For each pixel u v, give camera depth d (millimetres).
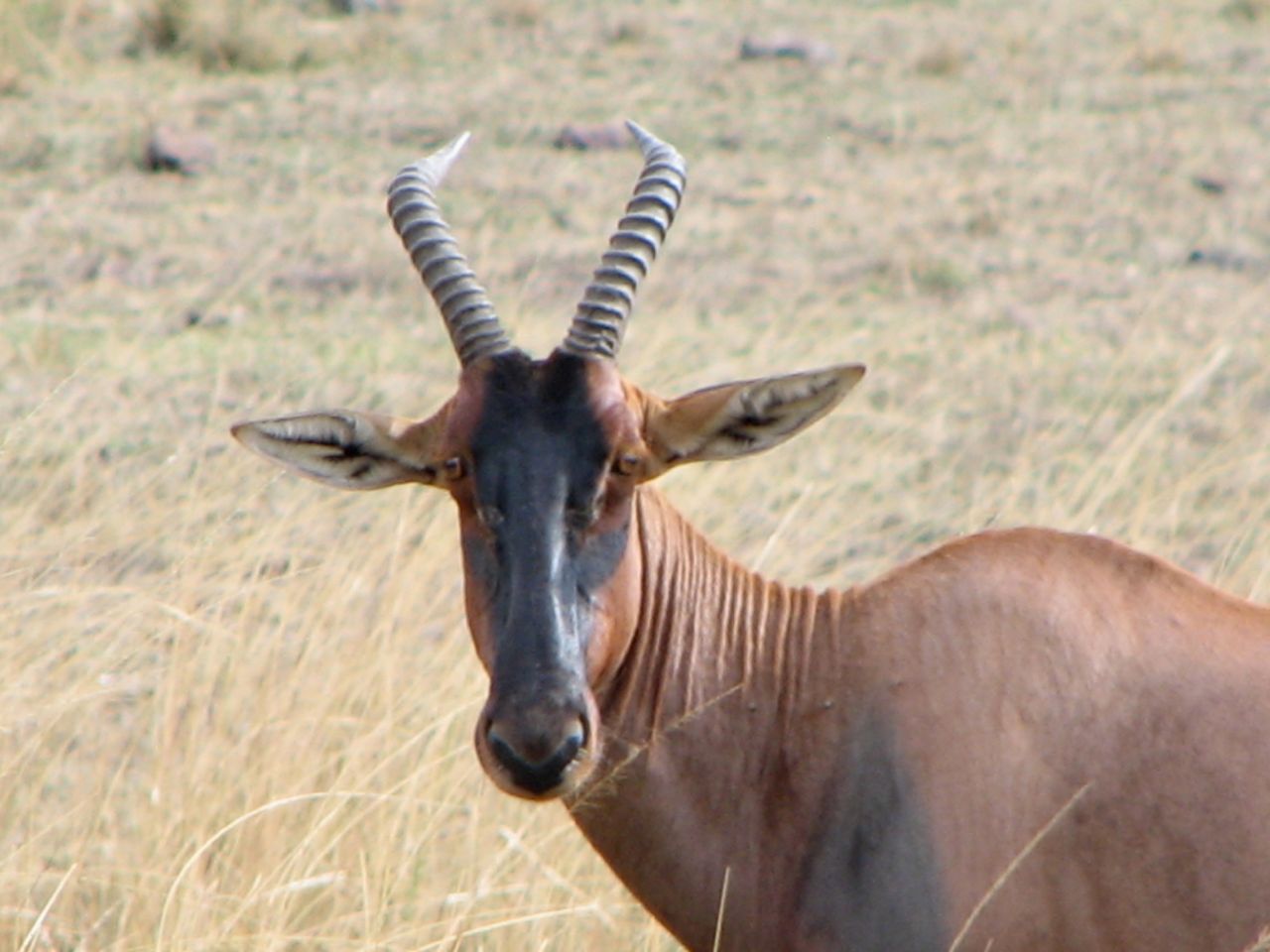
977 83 80188
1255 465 40250
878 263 56969
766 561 32531
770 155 69000
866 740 19906
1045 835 19250
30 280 51594
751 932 20219
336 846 26016
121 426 40438
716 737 20344
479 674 28312
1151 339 50719
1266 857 18938
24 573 31062
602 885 26484
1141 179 67250
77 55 74875
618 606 19516
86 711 28344
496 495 19188
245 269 53438
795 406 20688
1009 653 19766
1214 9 95562
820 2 95500
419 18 87375
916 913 19328
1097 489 36094
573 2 93188
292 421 20609
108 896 25844
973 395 45906
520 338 44906
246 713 27828
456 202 61062
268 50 77375
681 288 53469
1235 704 19359
